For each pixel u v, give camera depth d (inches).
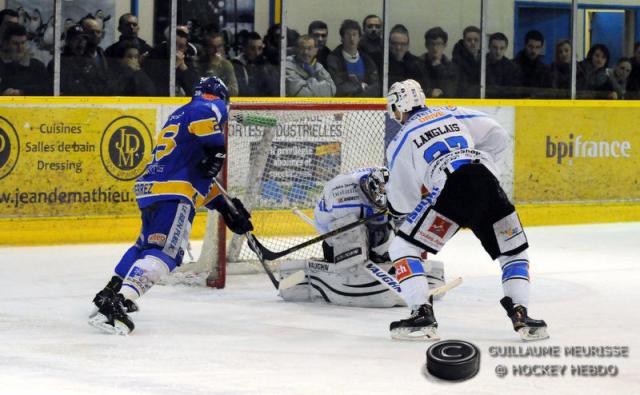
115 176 956.6
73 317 611.5
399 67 1096.8
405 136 554.9
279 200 821.9
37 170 925.2
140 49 984.9
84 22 960.9
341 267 650.2
